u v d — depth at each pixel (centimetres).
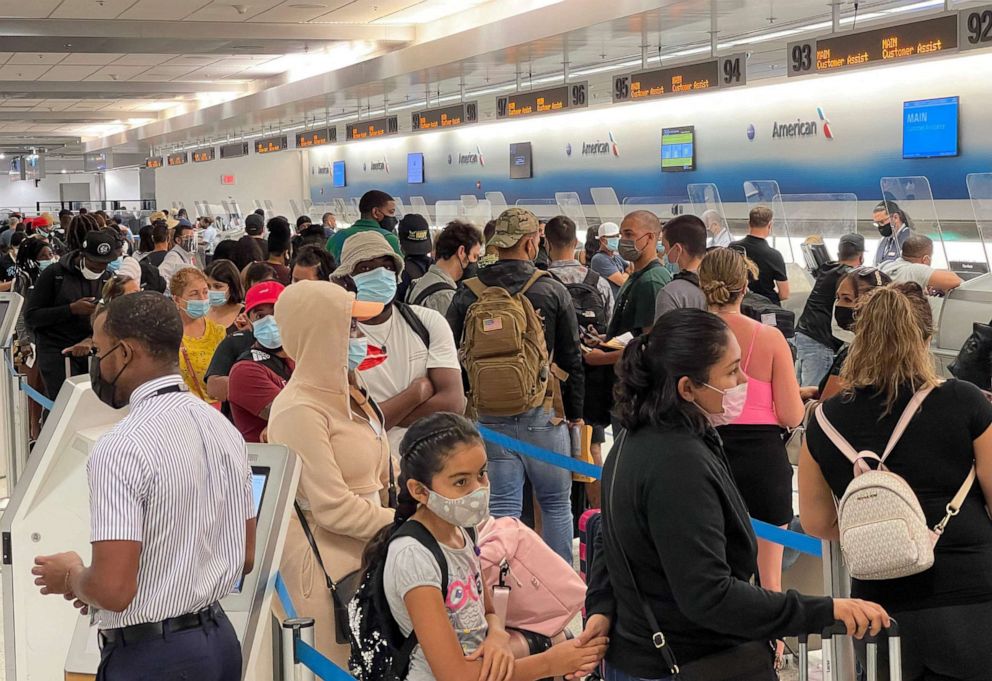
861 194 1327
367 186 2716
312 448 288
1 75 2108
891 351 258
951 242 808
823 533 280
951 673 253
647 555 215
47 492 299
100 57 1870
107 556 214
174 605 225
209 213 2836
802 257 1039
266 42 1584
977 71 1155
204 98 2695
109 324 232
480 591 244
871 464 260
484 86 1739
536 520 498
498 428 431
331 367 293
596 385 507
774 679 222
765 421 376
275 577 255
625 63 1477
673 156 1666
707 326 213
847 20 1162
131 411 233
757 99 1495
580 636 235
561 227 546
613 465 225
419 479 227
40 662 303
